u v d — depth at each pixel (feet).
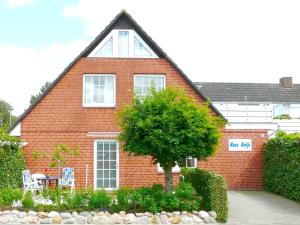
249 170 84.28
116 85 83.51
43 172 81.82
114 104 83.15
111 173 82.33
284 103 180.75
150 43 84.17
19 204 56.29
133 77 83.82
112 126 82.79
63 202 56.34
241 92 181.27
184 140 56.75
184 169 72.18
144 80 84.07
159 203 55.06
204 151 57.26
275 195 75.82
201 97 83.66
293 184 69.31
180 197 56.08
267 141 82.64
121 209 54.95
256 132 84.64
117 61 83.92
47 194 57.72
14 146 72.90
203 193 58.08
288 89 187.52
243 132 84.69
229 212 60.54
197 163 83.71
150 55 84.38
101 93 83.51
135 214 54.34
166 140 56.03
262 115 86.43
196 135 56.18
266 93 182.91
